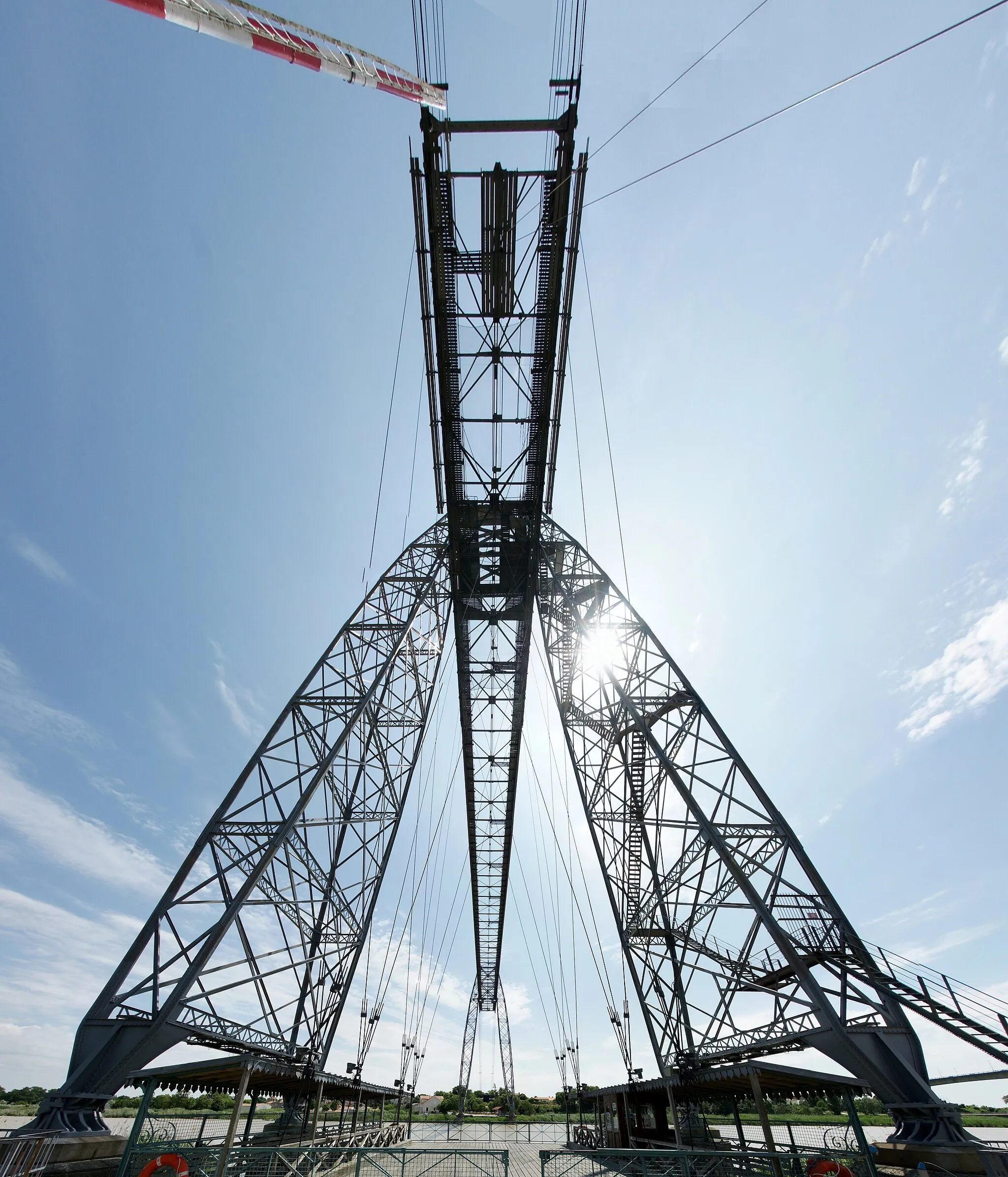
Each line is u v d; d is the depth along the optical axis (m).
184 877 15.43
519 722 29.64
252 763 17.92
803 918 16.30
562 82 15.97
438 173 16.48
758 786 18.16
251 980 15.11
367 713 21.66
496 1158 21.44
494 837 39.31
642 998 20.50
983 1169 11.21
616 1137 24.05
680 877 19.77
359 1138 21.22
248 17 9.11
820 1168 11.16
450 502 21.59
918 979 14.27
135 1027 13.05
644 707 21.62
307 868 18.42
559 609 25.25
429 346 18.78
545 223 17.25
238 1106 11.84
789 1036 14.16
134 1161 11.76
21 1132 11.48
